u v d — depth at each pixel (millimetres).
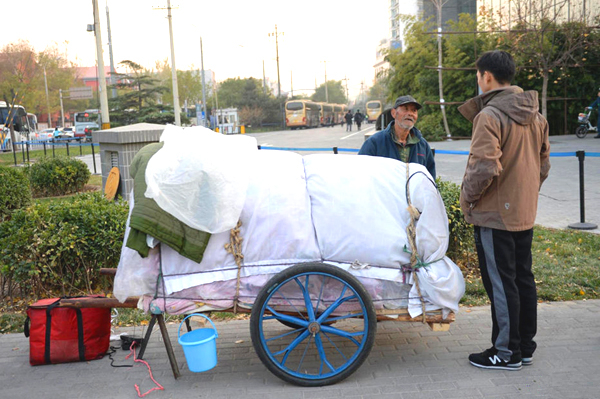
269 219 3475
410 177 3617
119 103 35344
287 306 3482
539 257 5957
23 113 33906
